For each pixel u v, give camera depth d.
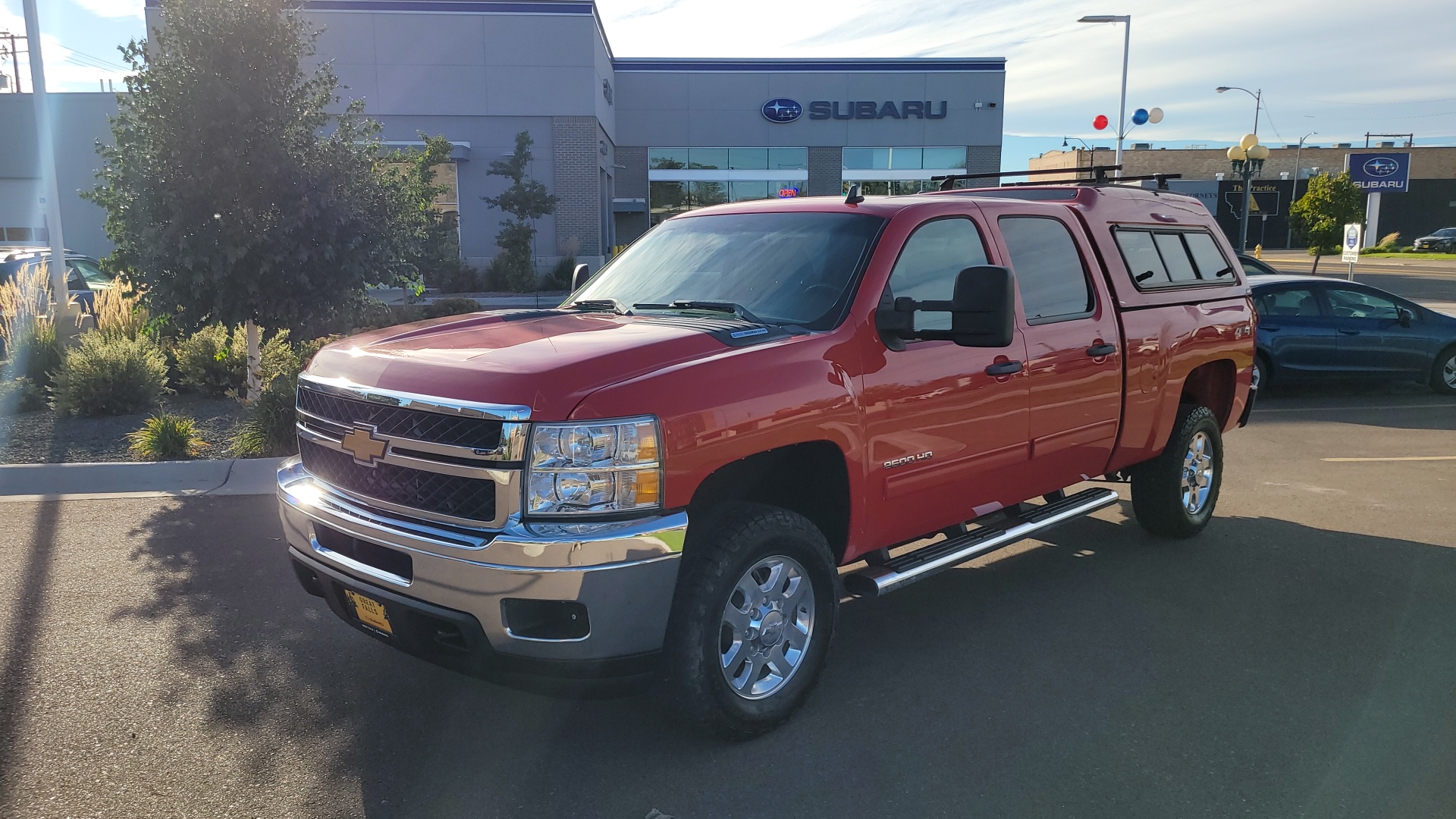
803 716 3.93
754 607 3.64
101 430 9.14
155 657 4.42
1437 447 9.41
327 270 10.15
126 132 9.55
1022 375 4.63
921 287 4.29
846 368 3.84
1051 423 4.88
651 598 3.24
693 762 3.57
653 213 40.31
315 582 3.89
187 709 3.94
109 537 6.17
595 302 4.51
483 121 32.09
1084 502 5.43
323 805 3.27
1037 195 5.78
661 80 39.09
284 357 10.77
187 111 9.31
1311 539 6.39
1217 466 6.46
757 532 3.50
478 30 31.48
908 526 4.32
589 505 3.16
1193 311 5.91
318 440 3.77
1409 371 12.42
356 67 31.23
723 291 4.29
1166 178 6.46
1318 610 5.13
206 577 5.46
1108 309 5.26
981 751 3.66
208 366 11.07
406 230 11.04
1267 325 12.07
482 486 3.20
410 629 3.42
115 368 9.95
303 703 4.01
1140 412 5.52
